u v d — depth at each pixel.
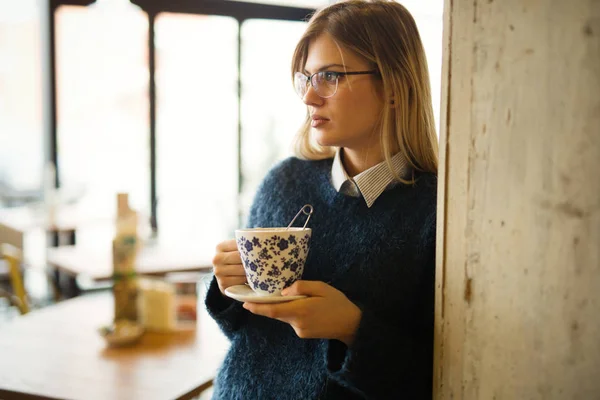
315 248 1.05
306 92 1.02
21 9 4.42
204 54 4.50
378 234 1.00
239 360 1.08
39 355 1.57
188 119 4.58
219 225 4.62
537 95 0.66
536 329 0.67
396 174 1.01
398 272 0.98
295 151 1.19
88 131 4.51
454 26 0.74
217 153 4.64
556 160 0.64
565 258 0.64
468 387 0.75
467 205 0.74
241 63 4.54
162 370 1.47
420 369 0.93
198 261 2.74
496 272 0.71
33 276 4.36
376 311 0.97
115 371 1.46
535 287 0.67
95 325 1.84
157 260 2.76
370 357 0.88
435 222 0.96
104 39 4.41
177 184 4.64
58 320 1.90
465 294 0.75
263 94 4.60
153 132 4.52
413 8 3.53
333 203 1.07
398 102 1.01
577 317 0.64
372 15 0.99
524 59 0.66
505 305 0.70
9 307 3.69
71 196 4.46
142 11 4.36
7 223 3.37
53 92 4.41
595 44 0.61
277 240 0.86
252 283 0.90
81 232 4.60
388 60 0.99
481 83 0.71
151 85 4.47
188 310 1.83
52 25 4.34
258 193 1.21
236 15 4.45
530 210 0.67
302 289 0.84
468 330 0.75
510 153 0.69
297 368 1.01
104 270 2.56
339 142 1.02
